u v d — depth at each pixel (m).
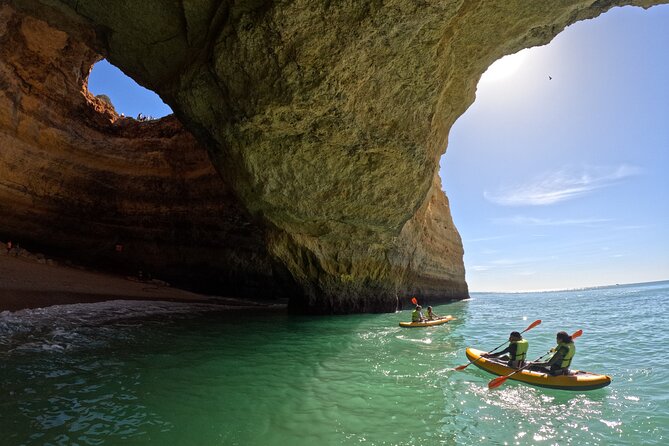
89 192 21.62
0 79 17.28
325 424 4.98
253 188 13.34
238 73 10.66
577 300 38.91
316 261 16.08
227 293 24.22
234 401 5.74
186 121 13.51
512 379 7.02
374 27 9.66
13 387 6.02
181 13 10.95
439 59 11.10
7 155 17.86
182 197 23.75
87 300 14.86
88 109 22.34
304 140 12.07
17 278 13.89
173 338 10.44
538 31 11.98
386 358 8.63
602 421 5.24
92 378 6.62
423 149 13.03
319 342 10.35
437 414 5.41
